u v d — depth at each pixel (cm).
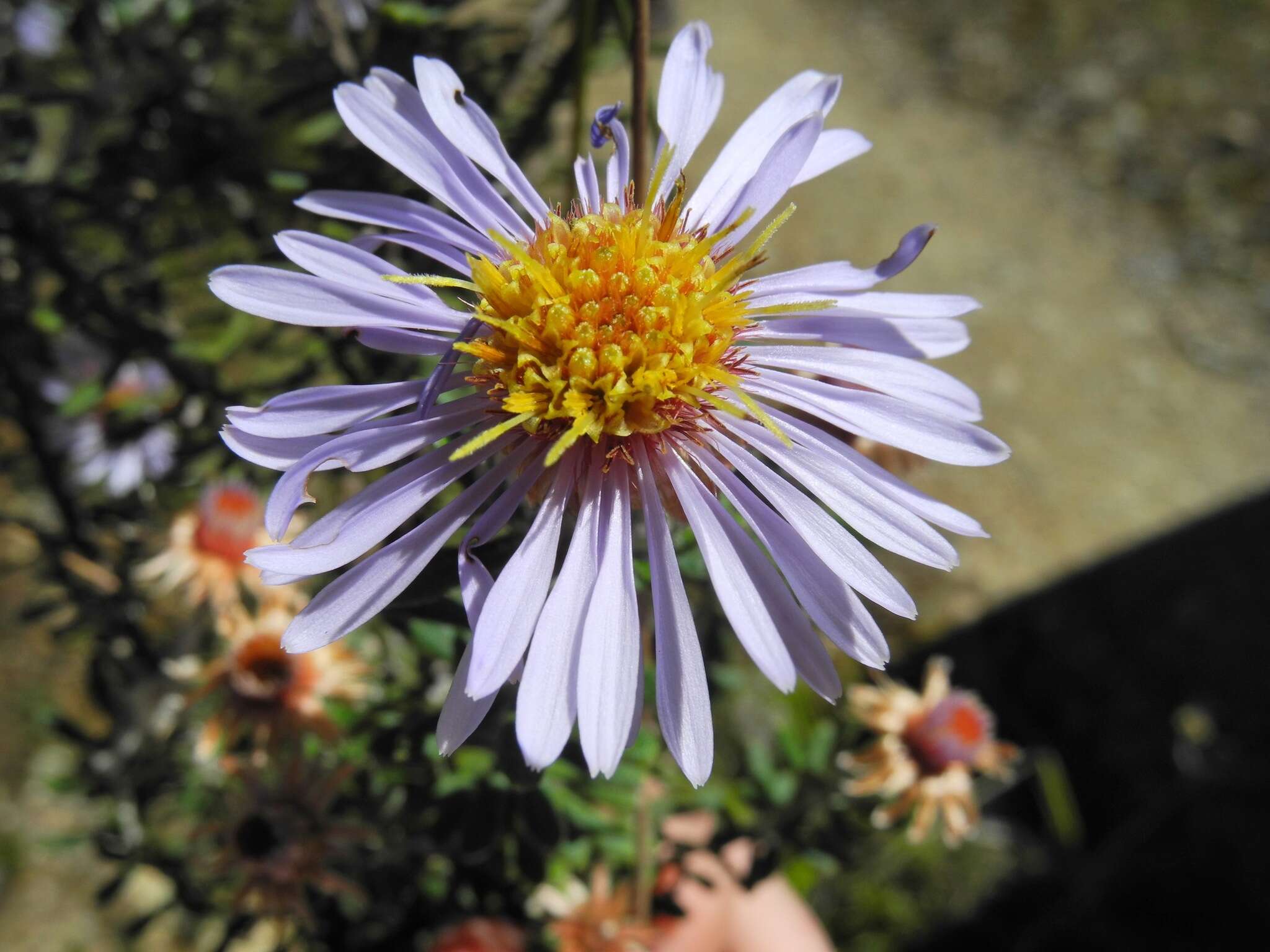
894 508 5
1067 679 16
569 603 5
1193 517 19
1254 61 27
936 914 14
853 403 5
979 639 17
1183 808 15
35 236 8
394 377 6
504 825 6
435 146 5
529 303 5
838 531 5
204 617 8
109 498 9
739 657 10
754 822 8
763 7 28
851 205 23
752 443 5
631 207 5
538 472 5
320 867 7
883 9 28
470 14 8
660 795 8
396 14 6
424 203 6
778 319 5
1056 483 20
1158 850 15
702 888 8
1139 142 25
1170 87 26
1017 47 27
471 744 6
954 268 23
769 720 10
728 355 5
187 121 8
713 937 10
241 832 7
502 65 7
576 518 5
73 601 9
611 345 5
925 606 17
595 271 5
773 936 10
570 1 7
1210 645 17
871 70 27
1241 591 18
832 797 8
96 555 9
